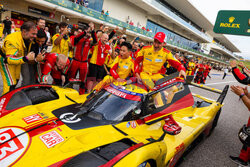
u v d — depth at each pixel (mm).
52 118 2152
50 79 6512
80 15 16594
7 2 13773
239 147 4082
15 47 3012
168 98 2754
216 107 4188
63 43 4609
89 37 4574
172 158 2391
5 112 2217
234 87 3045
